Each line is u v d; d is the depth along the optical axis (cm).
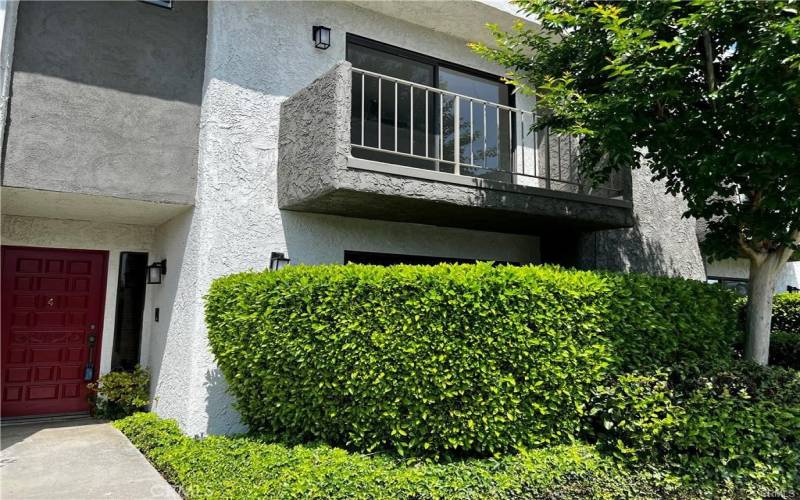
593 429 490
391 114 736
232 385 514
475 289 434
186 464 459
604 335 495
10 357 685
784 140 462
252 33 631
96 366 730
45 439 589
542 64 634
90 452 541
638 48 491
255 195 609
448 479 405
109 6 582
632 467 452
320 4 690
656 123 531
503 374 445
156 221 729
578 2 590
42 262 712
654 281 534
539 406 455
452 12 740
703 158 485
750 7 459
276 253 605
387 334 427
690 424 443
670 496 433
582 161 647
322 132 540
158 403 675
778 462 439
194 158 614
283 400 473
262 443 489
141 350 749
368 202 577
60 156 540
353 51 721
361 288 434
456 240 756
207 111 600
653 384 478
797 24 402
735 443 438
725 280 1162
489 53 648
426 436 442
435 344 427
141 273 768
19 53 529
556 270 507
